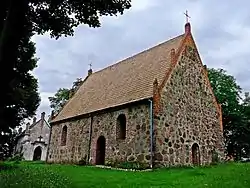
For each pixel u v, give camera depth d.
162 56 26.31
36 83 24.64
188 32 26.75
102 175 16.39
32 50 20.48
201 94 26.03
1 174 15.20
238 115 40.62
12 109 20.56
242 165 18.89
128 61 30.94
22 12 10.88
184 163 22.31
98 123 26.22
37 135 62.47
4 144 22.70
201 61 27.16
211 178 14.23
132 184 13.43
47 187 12.14
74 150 28.27
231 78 41.78
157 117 21.50
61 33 13.89
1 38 10.40
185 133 23.27
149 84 23.77
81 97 33.22
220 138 26.44
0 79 10.36
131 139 22.36
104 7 12.93
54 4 12.89
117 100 25.38
